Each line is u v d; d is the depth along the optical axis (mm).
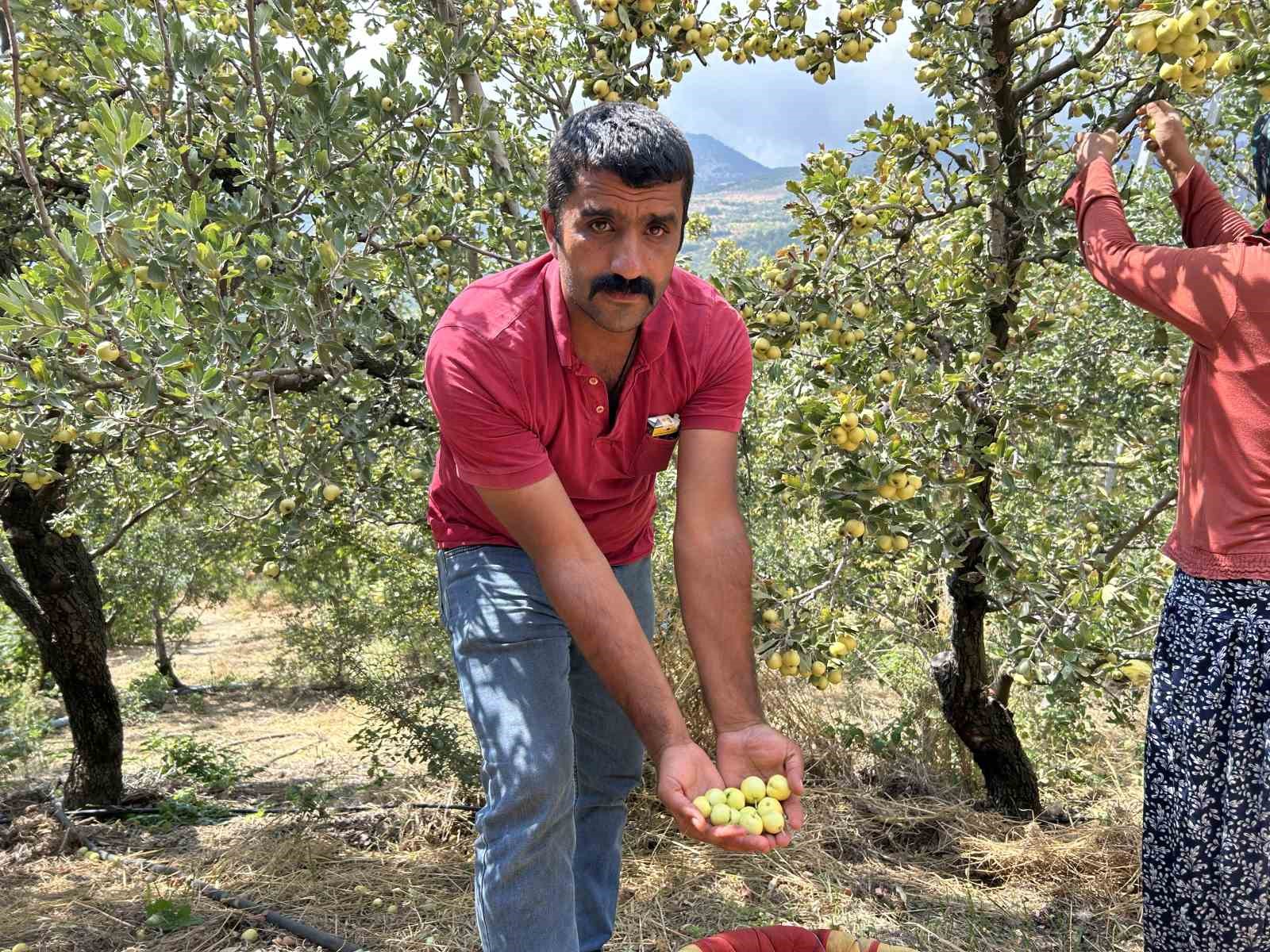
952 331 3721
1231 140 3922
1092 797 4566
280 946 3475
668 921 3404
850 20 3189
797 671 2500
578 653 2143
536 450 1670
